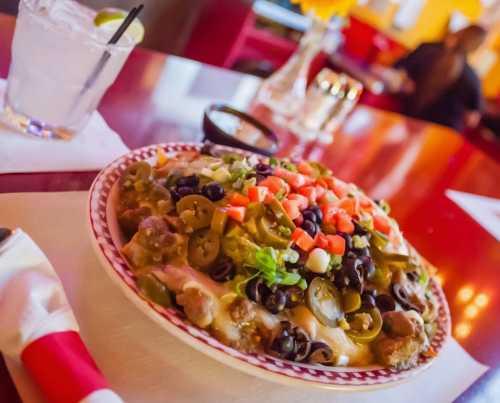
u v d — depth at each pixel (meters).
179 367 0.41
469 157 1.09
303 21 2.17
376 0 2.30
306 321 0.43
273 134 0.69
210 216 0.44
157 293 0.40
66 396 0.33
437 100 2.04
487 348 0.56
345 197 0.53
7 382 0.36
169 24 1.09
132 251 0.42
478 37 2.01
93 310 0.42
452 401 0.48
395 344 0.45
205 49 1.29
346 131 0.92
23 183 0.49
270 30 2.10
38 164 0.51
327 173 0.57
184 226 0.43
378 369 0.44
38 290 0.37
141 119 0.66
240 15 1.26
